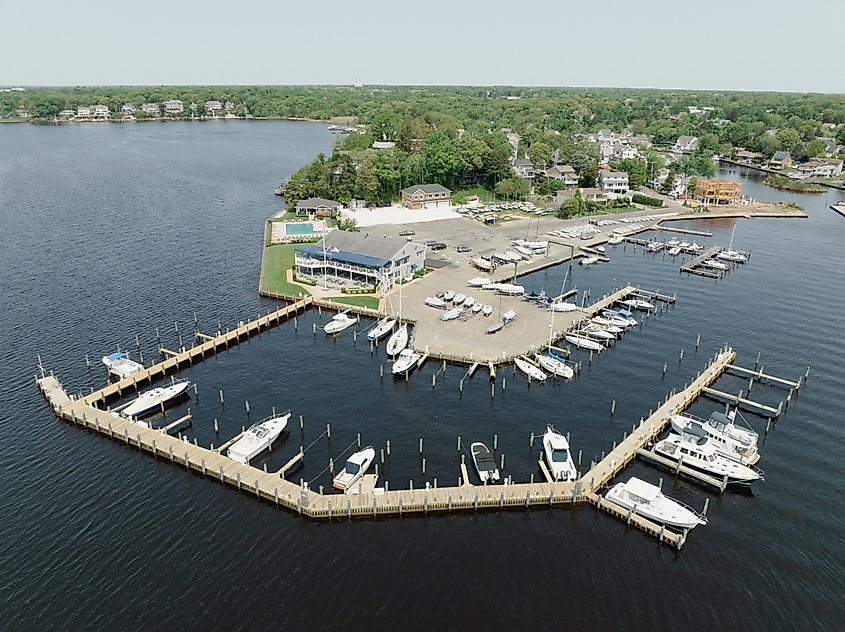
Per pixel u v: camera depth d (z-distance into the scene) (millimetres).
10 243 144375
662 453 66125
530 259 137875
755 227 178750
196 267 130250
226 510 57938
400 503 57344
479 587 49000
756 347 95000
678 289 122125
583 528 56344
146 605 46625
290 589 48531
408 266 121438
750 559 52281
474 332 96375
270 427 68812
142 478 62188
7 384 80000
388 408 75688
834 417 75188
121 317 102875
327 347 93312
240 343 94938
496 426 72125
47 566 50250
